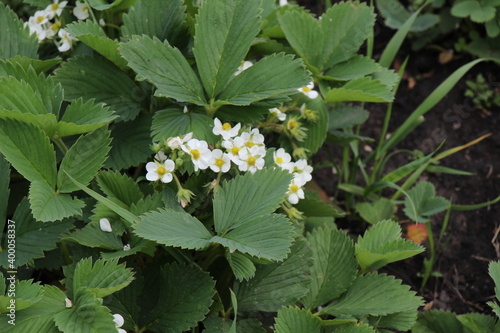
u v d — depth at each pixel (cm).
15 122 67
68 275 67
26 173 67
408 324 74
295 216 73
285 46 84
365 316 74
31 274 73
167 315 68
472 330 76
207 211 73
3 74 70
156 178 69
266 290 71
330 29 81
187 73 72
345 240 74
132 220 65
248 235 66
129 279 64
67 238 67
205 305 67
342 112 86
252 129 75
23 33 77
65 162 68
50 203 66
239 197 68
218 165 70
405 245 72
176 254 70
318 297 73
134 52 71
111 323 63
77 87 75
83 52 78
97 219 68
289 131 78
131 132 76
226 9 72
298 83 72
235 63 72
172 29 76
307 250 72
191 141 69
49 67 76
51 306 64
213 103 73
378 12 106
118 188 70
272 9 83
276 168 69
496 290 74
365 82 78
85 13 80
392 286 73
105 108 69
